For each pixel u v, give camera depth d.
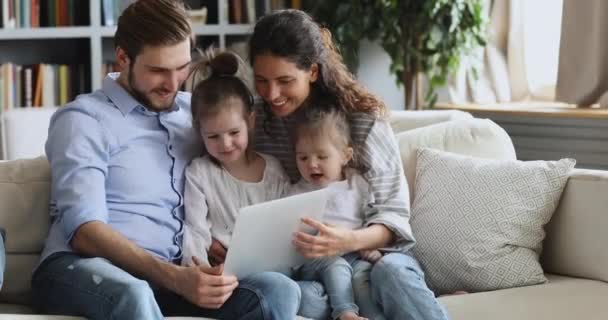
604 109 4.23
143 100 2.61
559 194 2.84
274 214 2.37
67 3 4.77
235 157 2.57
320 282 2.58
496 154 3.06
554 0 4.77
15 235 2.63
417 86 4.71
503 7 4.85
